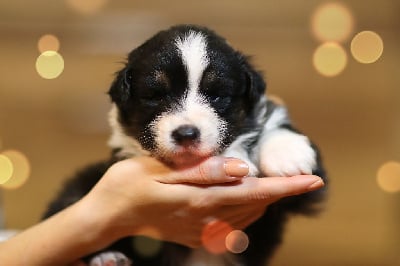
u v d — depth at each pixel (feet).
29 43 3.01
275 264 2.80
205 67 1.74
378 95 3.09
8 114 3.08
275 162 1.70
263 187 1.60
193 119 1.68
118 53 3.01
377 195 3.12
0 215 2.69
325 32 2.96
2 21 2.96
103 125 3.10
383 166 3.05
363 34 2.85
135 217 1.67
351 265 3.08
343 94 3.09
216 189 1.62
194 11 2.98
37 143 3.12
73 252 1.73
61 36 3.01
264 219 1.92
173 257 1.92
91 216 1.68
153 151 1.73
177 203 1.62
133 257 1.90
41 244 1.71
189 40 1.78
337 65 2.90
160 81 1.73
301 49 3.03
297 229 3.09
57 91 3.09
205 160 1.65
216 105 1.75
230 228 1.73
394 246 3.08
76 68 3.05
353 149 3.13
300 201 1.84
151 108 1.75
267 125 1.87
